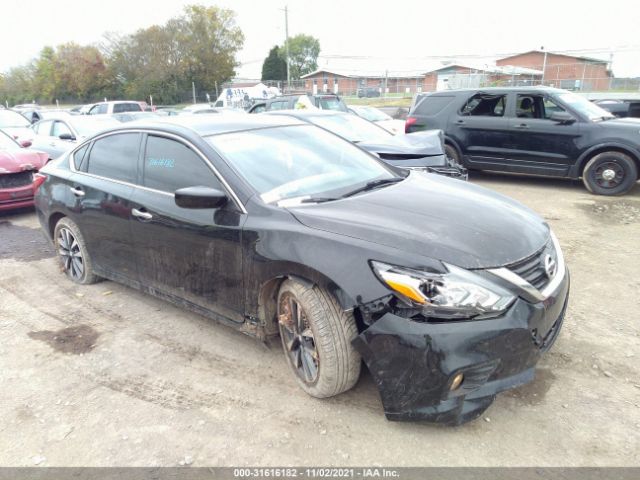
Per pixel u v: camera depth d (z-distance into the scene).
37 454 2.63
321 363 2.76
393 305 2.44
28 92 62.00
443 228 2.68
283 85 47.31
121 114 13.90
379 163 3.99
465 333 2.33
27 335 3.94
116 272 4.27
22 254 5.96
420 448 2.54
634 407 2.80
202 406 2.96
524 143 8.63
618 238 5.83
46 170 4.95
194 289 3.49
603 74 27.17
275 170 3.38
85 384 3.25
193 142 3.48
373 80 55.41
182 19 52.44
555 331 2.80
